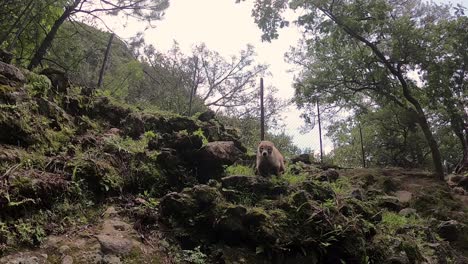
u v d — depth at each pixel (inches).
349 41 711.1
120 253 184.1
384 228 288.2
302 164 463.8
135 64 605.3
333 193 280.2
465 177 656.4
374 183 549.3
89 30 599.8
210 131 372.8
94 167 228.1
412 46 646.5
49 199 196.7
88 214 206.7
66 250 174.6
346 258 230.5
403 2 789.2
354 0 673.0
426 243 309.9
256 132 847.1
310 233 226.7
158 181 253.6
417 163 968.3
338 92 735.1
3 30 416.5
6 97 236.8
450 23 652.7
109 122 319.0
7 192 179.5
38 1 412.5
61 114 276.2
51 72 305.9
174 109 696.4
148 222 213.0
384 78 693.9
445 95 663.8
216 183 259.9
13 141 224.4
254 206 243.4
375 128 999.6
